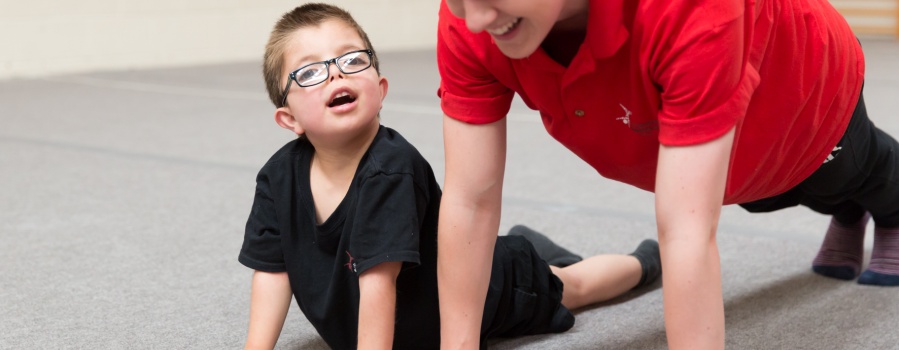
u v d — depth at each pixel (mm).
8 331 1476
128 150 3283
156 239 2055
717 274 987
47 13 5867
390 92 4980
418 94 4891
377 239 1178
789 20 1114
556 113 1095
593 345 1390
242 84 5484
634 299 1622
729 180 1182
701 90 926
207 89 5234
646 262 1643
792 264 1805
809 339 1396
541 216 2234
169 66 6496
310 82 1185
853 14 9078
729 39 913
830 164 1407
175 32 6531
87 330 1479
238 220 2232
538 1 865
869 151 1473
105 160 3092
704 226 963
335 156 1233
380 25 7738
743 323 1479
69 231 2137
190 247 1985
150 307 1591
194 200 2465
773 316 1508
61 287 1709
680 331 979
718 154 954
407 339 1306
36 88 5242
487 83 1079
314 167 1260
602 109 1057
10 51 5746
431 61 6809
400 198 1190
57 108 4438
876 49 7375
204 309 1578
